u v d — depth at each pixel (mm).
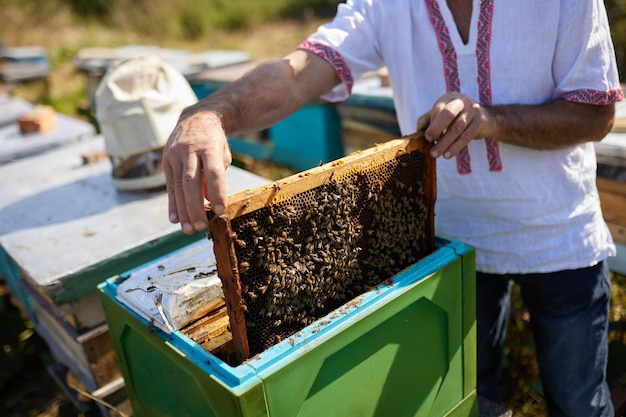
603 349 1829
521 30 1557
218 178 1108
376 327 1296
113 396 2229
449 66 1660
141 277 1497
